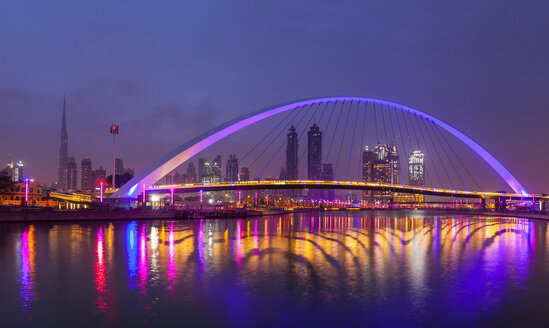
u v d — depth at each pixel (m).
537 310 18.53
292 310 18.36
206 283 23.38
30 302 19.33
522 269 28.41
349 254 35.38
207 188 149.88
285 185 158.75
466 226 80.38
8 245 39.38
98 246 39.31
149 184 105.50
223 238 49.00
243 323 16.69
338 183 163.00
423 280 24.50
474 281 24.34
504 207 184.00
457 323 16.81
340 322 16.84
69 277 24.73
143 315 17.56
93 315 17.52
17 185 143.62
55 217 74.38
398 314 17.89
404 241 47.72
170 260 31.27
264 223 88.00
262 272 26.62
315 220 113.00
